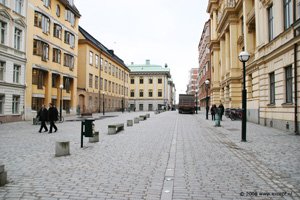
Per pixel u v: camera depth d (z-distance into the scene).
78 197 4.00
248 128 14.91
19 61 22.27
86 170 5.64
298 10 11.82
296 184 4.70
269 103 15.90
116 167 5.91
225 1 30.53
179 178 5.07
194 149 8.34
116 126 12.64
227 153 7.66
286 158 6.89
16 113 22.06
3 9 19.94
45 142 9.92
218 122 16.36
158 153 7.63
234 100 26.30
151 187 4.51
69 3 32.53
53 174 5.32
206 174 5.37
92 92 41.78
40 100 26.06
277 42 14.29
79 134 12.63
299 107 11.69
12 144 9.41
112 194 4.15
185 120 23.17
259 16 17.30
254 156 7.19
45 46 26.12
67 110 32.44
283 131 13.19
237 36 26.62
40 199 3.92
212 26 39.56
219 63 37.47
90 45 40.56
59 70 29.45
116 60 55.88
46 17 26.33
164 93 77.75
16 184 4.64
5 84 20.31
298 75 11.73
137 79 78.75
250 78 20.34
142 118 23.02
